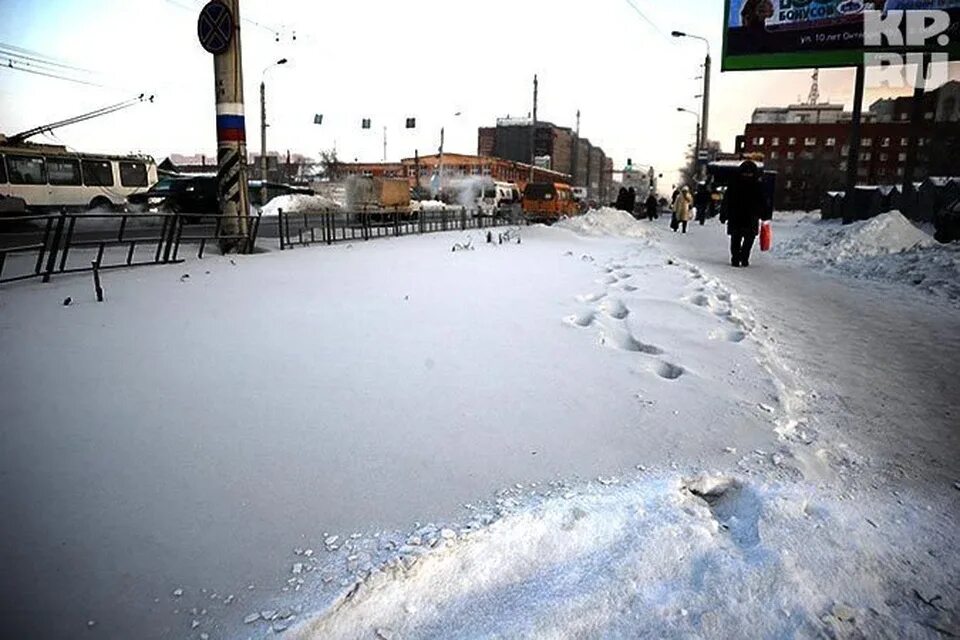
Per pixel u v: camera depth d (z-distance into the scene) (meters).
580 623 1.82
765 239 11.16
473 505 2.41
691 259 11.95
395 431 3.10
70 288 7.25
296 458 2.80
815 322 6.08
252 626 1.78
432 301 6.45
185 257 11.06
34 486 2.54
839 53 18.41
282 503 2.42
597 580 1.99
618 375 4.00
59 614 1.83
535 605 1.89
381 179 25.27
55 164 21.95
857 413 3.58
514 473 2.68
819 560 2.09
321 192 36.00
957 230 12.02
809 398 3.82
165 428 3.12
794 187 66.25
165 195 21.58
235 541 2.18
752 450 2.96
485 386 3.77
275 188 28.17
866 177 62.41
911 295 7.75
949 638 1.77
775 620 1.83
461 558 2.08
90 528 2.26
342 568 2.02
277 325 5.34
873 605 1.90
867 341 5.32
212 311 5.92
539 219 29.73
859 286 8.54
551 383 3.83
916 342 5.29
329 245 14.00
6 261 9.91
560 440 3.02
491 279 8.07
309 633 1.77
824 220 27.25
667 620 1.82
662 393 3.69
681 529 2.24
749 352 4.58
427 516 2.33
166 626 1.79
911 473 2.83
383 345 4.68
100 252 8.71
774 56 19.09
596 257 10.95
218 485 2.56
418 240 15.70
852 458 2.96
